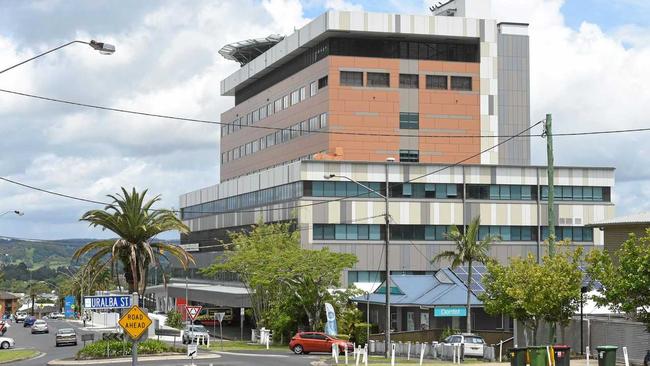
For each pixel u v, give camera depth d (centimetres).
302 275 6638
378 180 8856
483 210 9088
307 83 10612
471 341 4962
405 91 10212
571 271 4094
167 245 4919
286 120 11238
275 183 9438
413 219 8906
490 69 10519
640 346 3912
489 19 10500
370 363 4306
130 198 4716
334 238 8712
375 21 9938
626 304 3331
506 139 10531
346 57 10062
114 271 5009
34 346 6812
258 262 7094
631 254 3378
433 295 6950
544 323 4581
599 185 9394
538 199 9188
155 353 4788
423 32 10144
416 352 5238
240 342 7206
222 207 11394
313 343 5381
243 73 12569
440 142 10306
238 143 13125
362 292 6900
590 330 4288
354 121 10025
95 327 9888
